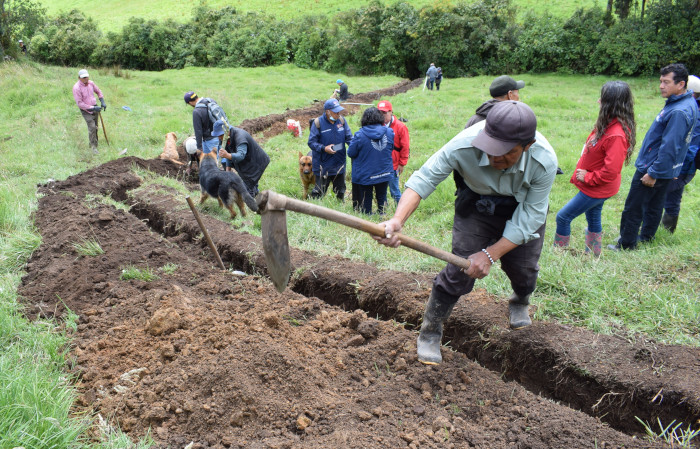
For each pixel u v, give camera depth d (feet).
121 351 13.30
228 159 26.08
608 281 16.34
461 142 10.56
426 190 10.94
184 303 15.02
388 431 10.83
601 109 17.81
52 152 37.60
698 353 12.91
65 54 133.49
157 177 30.68
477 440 10.64
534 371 13.69
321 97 71.36
